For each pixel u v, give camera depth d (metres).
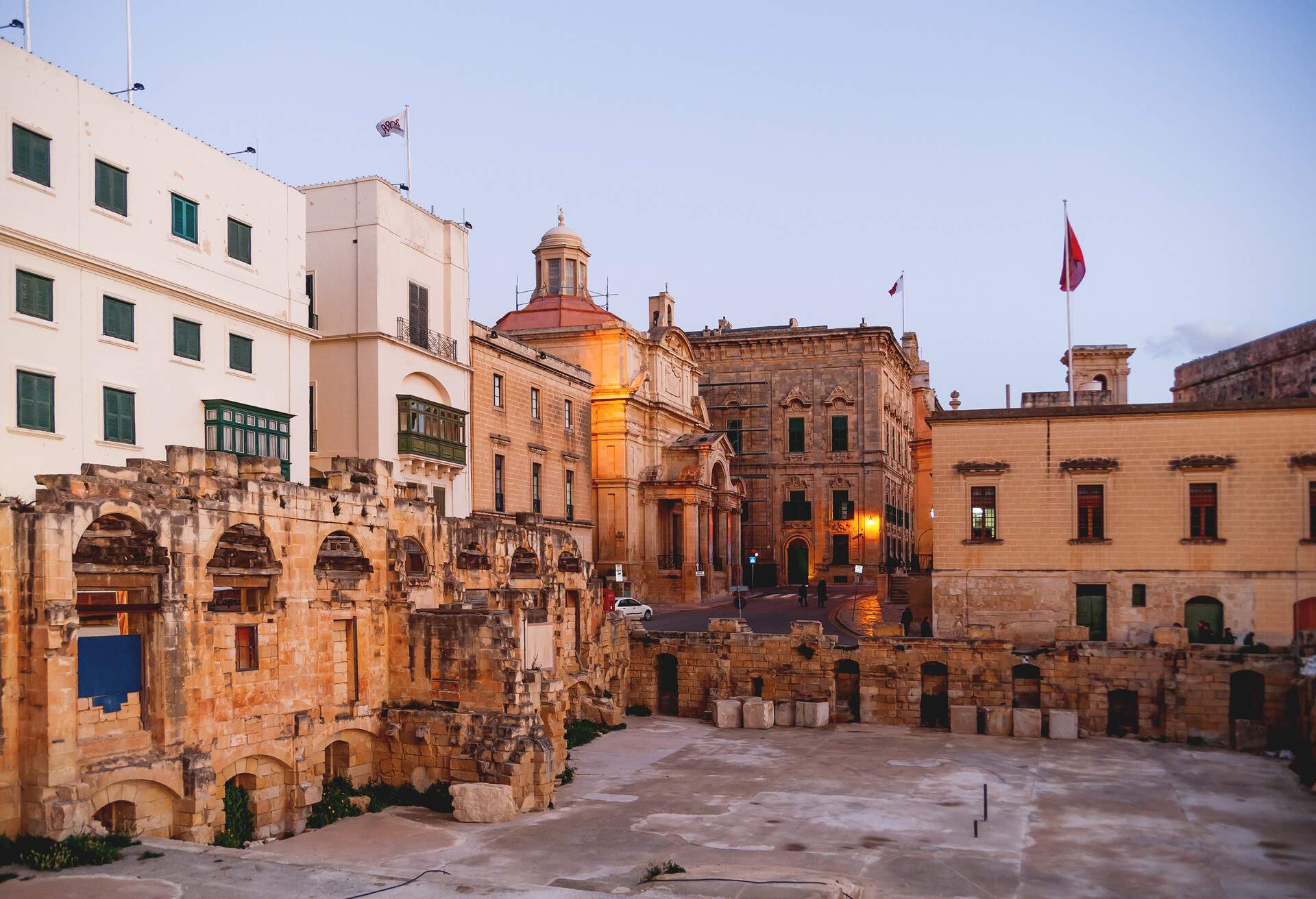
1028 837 30.42
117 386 37.28
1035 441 51.34
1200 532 49.53
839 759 40.44
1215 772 38.47
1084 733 44.72
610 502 83.31
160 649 26.55
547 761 33.09
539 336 84.56
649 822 31.56
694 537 85.31
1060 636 46.72
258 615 29.69
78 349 35.78
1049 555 51.00
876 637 47.97
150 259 39.06
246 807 29.33
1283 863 28.30
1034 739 44.28
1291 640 48.09
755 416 105.88
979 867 27.70
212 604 30.19
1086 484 50.75
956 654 46.62
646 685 50.97
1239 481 48.91
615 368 83.62
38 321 34.28
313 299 52.53
